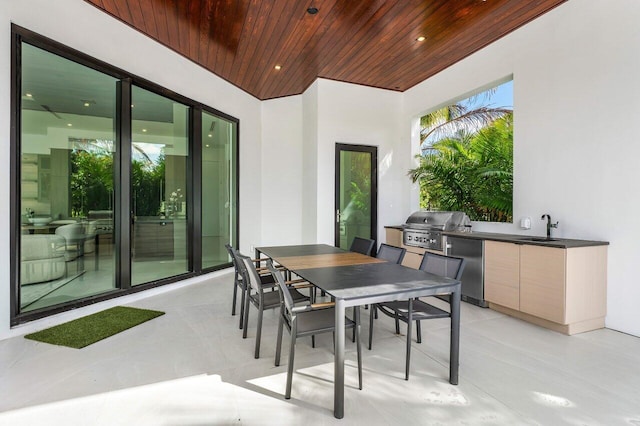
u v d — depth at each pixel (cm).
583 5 317
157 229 433
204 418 177
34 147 307
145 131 416
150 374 222
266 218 635
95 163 362
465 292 386
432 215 461
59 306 317
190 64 471
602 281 299
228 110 552
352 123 555
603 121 304
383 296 188
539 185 360
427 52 442
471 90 448
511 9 344
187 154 483
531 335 289
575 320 287
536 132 363
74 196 343
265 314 349
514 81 387
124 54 375
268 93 609
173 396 197
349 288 197
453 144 533
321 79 532
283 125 624
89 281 360
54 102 322
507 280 335
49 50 308
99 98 364
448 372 226
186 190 481
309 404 189
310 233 564
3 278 275
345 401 192
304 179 597
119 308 362
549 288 294
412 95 564
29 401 191
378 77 529
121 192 382
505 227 404
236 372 226
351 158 559
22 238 300
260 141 636
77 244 348
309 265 269
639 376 219
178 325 313
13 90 279
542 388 205
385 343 276
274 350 261
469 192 480
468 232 416
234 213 577
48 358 243
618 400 192
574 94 327
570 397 195
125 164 383
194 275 483
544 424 171
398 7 339
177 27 383
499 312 351
